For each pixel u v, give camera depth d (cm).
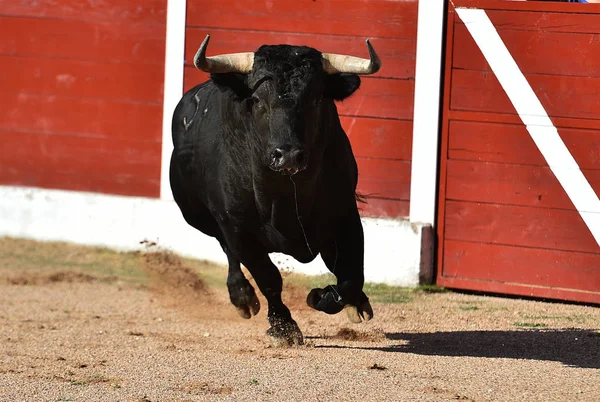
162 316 1975
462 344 1664
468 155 2236
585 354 1578
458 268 2258
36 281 2338
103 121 2681
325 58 1416
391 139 2344
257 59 1383
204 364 1488
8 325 1856
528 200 2178
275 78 1349
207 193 1656
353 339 1717
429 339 1712
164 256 2553
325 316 1959
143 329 1830
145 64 2636
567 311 2027
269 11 2462
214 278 2380
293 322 1653
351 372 1416
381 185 2359
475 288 2234
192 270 2445
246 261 1596
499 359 1531
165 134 2609
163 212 2589
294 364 1478
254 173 1437
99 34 2666
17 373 1439
